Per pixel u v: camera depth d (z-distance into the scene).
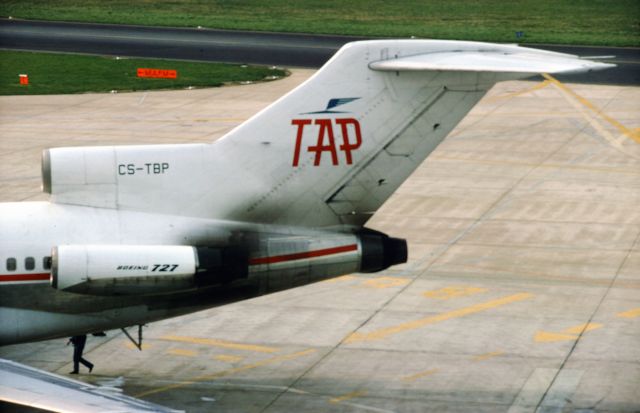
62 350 76.50
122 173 63.28
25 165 130.00
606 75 190.62
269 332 79.62
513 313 82.81
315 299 86.69
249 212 64.19
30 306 61.66
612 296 86.56
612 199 116.38
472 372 71.56
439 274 92.62
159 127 151.38
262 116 63.69
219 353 75.69
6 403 57.88
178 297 62.91
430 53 62.78
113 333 79.31
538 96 173.12
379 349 76.00
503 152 138.12
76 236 62.03
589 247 99.94
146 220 63.09
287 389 69.19
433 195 118.56
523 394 67.88
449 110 63.78
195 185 63.72
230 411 65.69
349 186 64.62
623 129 150.25
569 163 132.38
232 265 62.94
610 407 65.88
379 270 65.81
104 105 168.00
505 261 95.94
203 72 197.88
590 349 75.38
